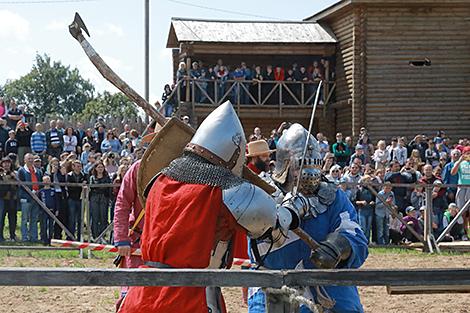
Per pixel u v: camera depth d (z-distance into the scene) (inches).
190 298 126.3
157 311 126.0
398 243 526.0
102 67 159.6
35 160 518.9
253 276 114.8
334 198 156.7
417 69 942.4
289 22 1011.9
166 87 881.5
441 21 947.3
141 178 163.5
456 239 539.8
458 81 950.4
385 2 923.4
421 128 943.0
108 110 2785.4
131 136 673.0
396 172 541.6
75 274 110.8
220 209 130.0
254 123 1011.3
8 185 511.2
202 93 892.6
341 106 952.3
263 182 143.6
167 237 128.4
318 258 146.3
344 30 960.3
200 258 127.8
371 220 522.9
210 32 954.7
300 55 1018.7
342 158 710.5
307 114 954.1
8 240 513.7
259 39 950.4
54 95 3171.8
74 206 509.7
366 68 934.4
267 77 940.0
